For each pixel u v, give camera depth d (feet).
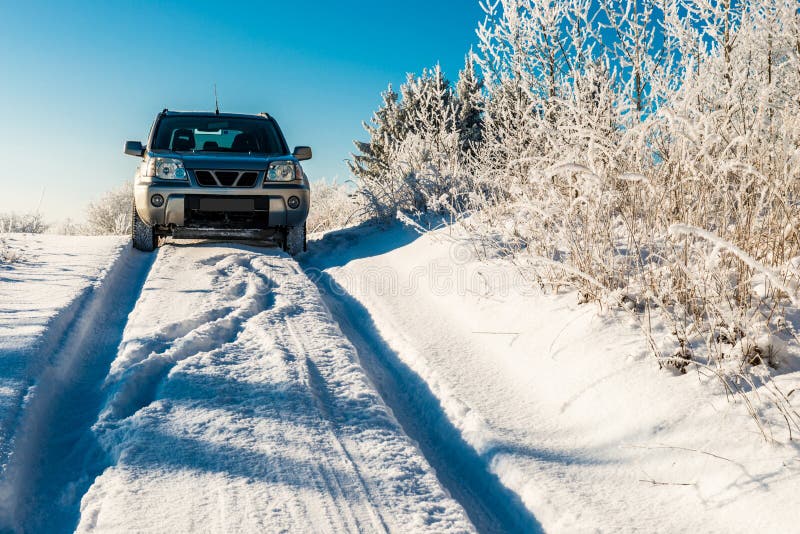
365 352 13.88
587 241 13.03
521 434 9.50
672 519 7.16
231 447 8.28
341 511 7.13
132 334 12.48
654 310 11.57
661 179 12.24
